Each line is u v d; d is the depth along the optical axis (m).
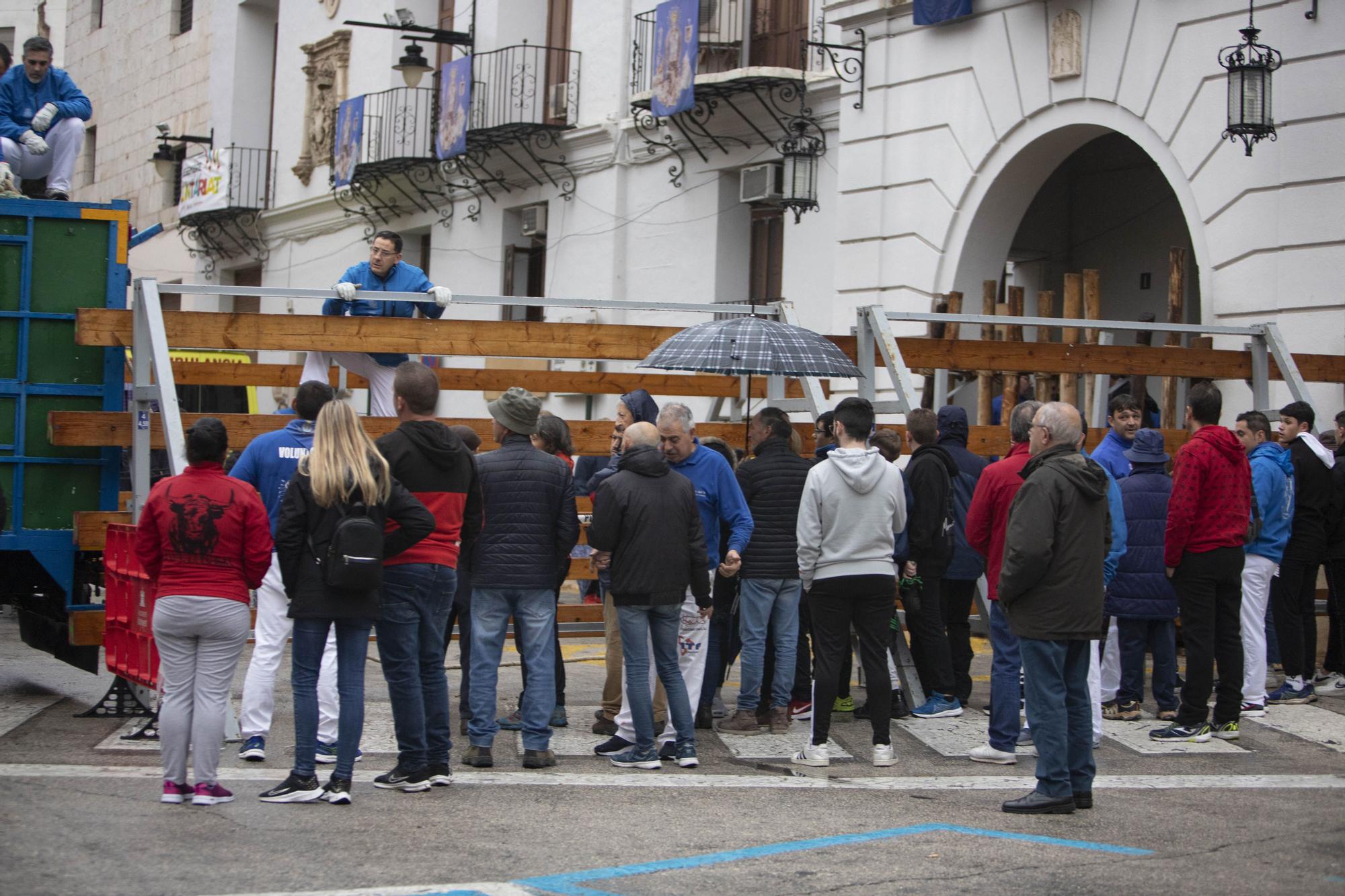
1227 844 6.03
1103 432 11.16
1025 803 6.59
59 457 8.73
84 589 8.96
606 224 19.53
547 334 9.70
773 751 8.00
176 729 6.25
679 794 6.93
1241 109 11.76
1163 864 5.64
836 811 6.61
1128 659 8.82
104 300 8.85
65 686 9.50
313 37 26.64
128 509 9.04
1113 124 13.30
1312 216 11.69
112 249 8.87
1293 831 6.29
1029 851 5.82
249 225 28.77
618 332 9.91
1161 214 15.20
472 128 20.91
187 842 5.64
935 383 12.77
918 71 15.02
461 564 7.37
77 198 36.53
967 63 14.52
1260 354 11.03
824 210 16.45
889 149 15.34
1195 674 8.23
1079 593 6.53
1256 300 12.11
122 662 8.04
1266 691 9.75
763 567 8.25
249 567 6.34
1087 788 6.70
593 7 19.70
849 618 7.66
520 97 20.78
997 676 7.80
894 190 15.27
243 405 17.98
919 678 8.98
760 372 8.43
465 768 7.33
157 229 10.45
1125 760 7.89
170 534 6.20
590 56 19.75
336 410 6.30
